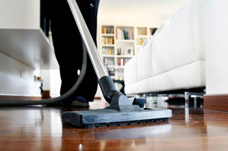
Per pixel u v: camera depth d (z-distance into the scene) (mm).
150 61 2340
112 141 368
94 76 1733
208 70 1308
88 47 732
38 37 1667
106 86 626
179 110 1259
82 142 362
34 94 3201
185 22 1567
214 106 1229
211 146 323
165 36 1903
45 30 1747
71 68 1834
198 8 1460
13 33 1569
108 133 449
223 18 1124
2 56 2045
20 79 2553
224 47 1124
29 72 2932
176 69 1740
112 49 7105
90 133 449
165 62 1929
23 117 843
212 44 1248
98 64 683
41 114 989
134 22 7453
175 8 6789
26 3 1499
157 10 6961
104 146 329
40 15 1548
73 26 1821
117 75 7062
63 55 1843
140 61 2746
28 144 348
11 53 2137
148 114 609
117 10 6902
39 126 567
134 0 6219
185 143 347
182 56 1628
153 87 2295
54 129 509
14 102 1606
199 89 1891
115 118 548
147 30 7340
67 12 1812
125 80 3879
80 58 1819
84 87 1730
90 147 323
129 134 436
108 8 6738
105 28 7141
